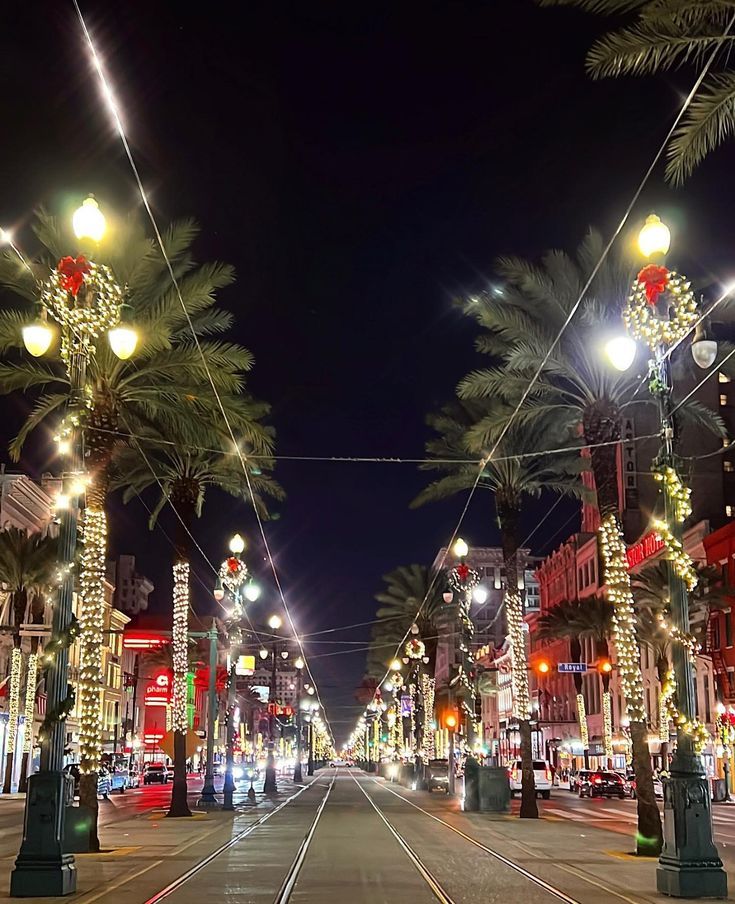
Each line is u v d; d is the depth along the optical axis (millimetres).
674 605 17156
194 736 42531
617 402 26125
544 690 99750
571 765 89000
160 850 23281
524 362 26750
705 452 80938
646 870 19594
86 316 18016
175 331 27922
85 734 23438
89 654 23797
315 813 38156
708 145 14633
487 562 135000
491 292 27328
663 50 14461
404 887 16891
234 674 41469
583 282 26203
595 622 67938
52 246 24344
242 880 17703
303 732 131125
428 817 36219
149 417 29250
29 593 64062
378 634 81312
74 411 18031
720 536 61375
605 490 25250
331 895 15836
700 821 15953
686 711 16562
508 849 24000
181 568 35938
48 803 15820
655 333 17844
